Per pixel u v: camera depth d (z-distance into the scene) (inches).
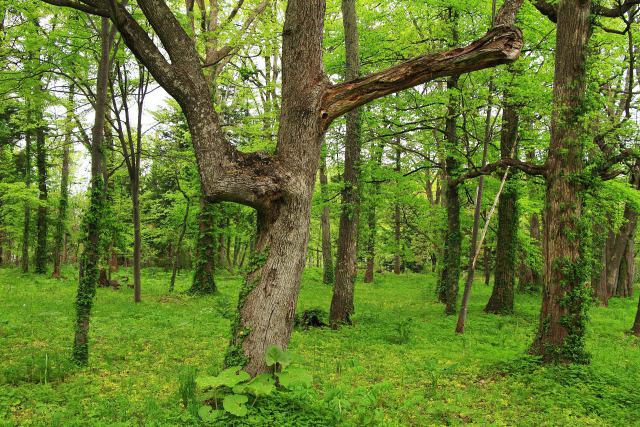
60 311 481.7
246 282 226.7
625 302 839.1
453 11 528.7
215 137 213.8
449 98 506.6
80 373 274.1
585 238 328.8
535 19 470.0
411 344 393.4
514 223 617.9
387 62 565.6
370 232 949.8
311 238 1533.0
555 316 328.2
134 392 240.2
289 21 230.5
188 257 1278.3
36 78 455.8
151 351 338.6
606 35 509.0
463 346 384.8
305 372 209.0
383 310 606.9
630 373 313.9
